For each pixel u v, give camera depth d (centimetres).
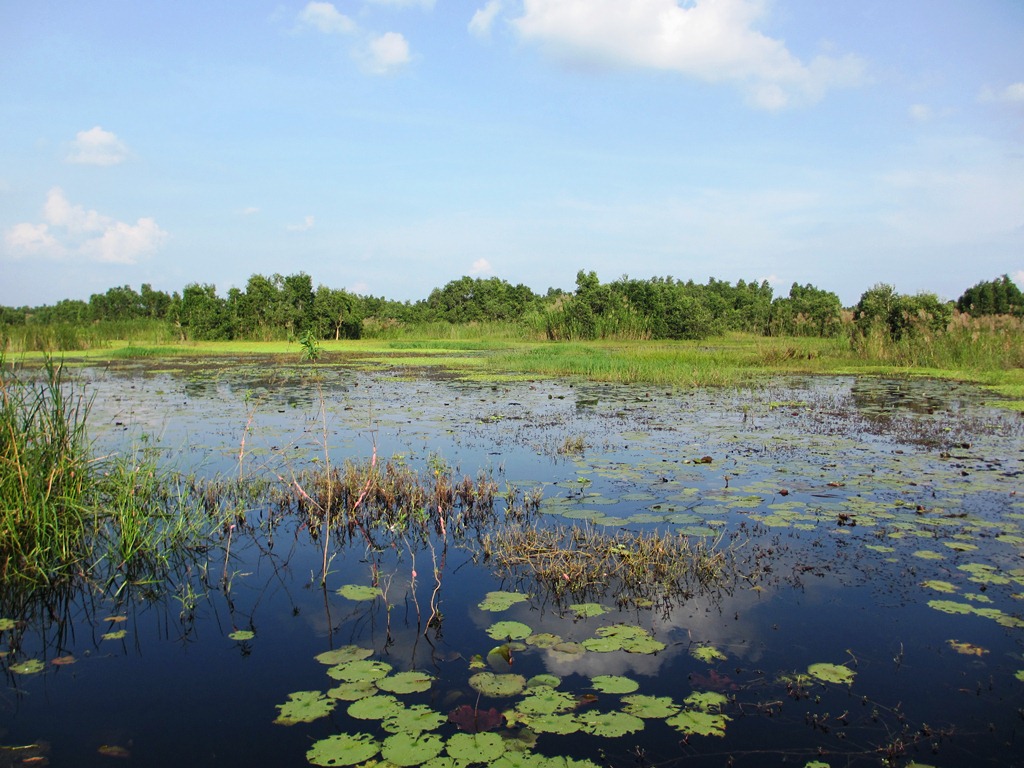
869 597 438
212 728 312
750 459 809
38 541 494
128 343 3431
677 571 475
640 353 2388
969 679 346
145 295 5181
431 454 839
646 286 3591
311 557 525
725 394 1441
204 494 652
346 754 290
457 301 5462
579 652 374
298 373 1922
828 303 3897
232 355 2716
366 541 560
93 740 304
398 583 472
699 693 334
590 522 585
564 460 809
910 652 372
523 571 491
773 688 341
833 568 482
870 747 295
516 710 321
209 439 925
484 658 369
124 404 1262
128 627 414
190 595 456
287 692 342
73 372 1928
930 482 702
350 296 3978
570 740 300
